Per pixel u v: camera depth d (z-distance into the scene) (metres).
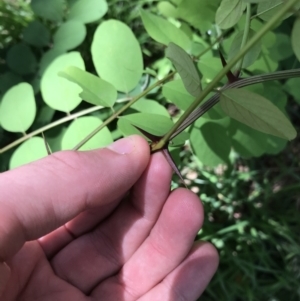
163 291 0.15
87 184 0.12
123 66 0.15
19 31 0.22
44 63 0.18
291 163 0.24
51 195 0.12
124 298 0.15
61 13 0.19
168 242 0.14
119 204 0.15
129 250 0.15
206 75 0.15
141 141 0.12
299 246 0.23
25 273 0.14
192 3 0.16
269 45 0.15
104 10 0.18
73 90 0.15
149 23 0.16
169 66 0.20
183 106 0.14
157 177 0.13
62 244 0.15
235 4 0.10
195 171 0.22
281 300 0.23
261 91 0.15
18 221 0.11
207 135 0.16
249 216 0.23
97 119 0.15
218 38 0.16
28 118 0.15
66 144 0.14
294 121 0.24
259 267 0.22
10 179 0.11
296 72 0.09
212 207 0.23
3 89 0.18
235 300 0.22
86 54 0.21
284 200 0.24
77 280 0.15
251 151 0.16
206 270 0.15
